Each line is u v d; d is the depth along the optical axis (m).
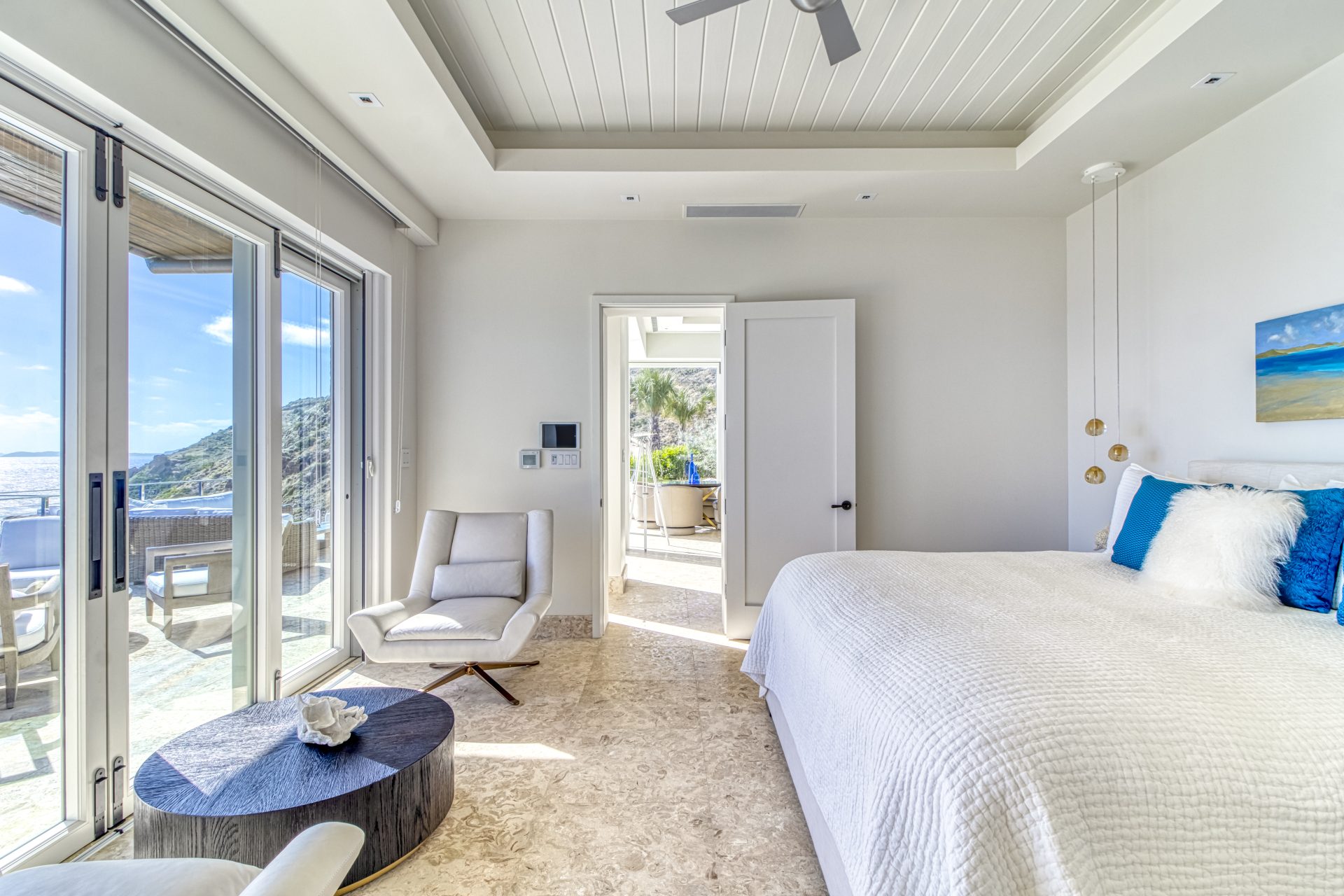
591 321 3.70
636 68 2.50
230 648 2.30
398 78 2.21
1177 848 0.95
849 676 1.42
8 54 1.43
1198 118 2.51
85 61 1.54
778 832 1.79
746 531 3.63
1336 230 2.13
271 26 1.94
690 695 2.80
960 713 1.11
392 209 3.07
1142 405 3.06
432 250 3.69
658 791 2.00
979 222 3.67
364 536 3.28
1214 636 1.44
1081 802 0.96
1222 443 2.60
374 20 1.91
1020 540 3.67
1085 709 1.09
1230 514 1.82
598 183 3.14
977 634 1.44
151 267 1.94
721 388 4.05
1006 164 3.00
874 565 2.24
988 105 2.79
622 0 2.09
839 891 1.39
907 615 1.62
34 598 1.55
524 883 1.58
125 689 1.77
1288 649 1.36
